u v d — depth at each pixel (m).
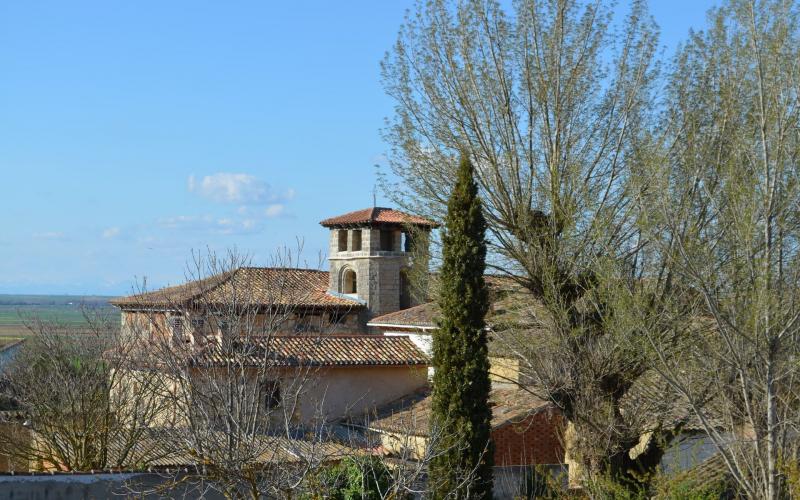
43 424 25.64
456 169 21.31
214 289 20.41
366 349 34.22
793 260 15.38
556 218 20.36
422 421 29.42
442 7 21.23
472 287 20.17
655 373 19.75
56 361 26.03
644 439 24.00
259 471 17.17
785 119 15.74
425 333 33.38
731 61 18.83
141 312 24.62
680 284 17.61
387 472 18.56
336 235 46.75
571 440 21.47
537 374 20.14
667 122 19.98
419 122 21.66
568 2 20.61
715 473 18.22
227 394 15.77
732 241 16.00
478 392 19.84
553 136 20.67
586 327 19.56
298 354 29.11
